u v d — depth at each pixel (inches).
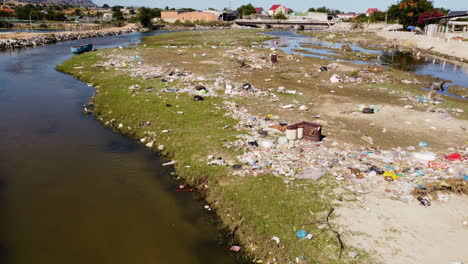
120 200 462.6
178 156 575.5
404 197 418.3
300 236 357.4
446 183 438.3
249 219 396.5
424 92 1042.7
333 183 452.8
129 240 382.9
